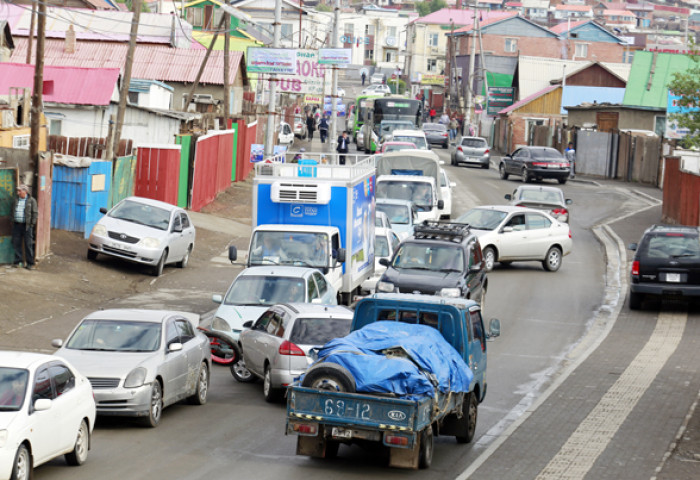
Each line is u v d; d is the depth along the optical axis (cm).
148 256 4681
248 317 3241
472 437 2509
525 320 4262
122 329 2620
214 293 4509
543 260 5409
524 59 15338
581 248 6303
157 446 2311
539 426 2658
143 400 2431
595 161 11012
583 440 2517
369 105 12825
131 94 8444
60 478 2009
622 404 2930
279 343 2806
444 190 6944
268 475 2105
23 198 4253
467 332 2362
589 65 13662
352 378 2086
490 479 2147
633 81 11188
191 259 5356
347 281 3997
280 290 3353
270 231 3869
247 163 9181
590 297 4822
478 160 11219
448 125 17138
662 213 7544
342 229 3997
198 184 6888
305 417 2078
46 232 4541
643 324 4247
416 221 5872
